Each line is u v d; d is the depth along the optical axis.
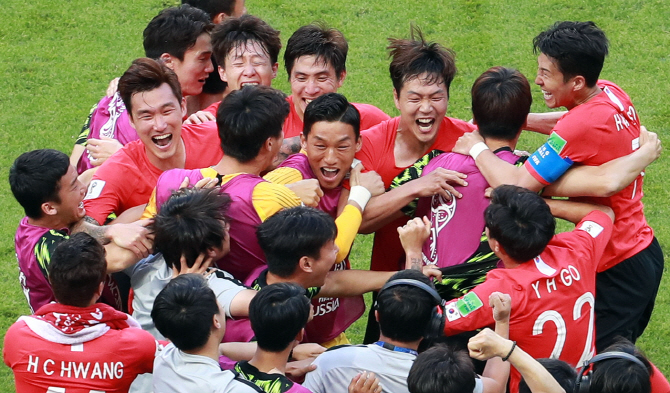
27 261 15.25
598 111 16.31
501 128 16.45
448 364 12.05
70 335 13.27
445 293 15.74
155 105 16.56
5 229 26.22
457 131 17.88
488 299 14.15
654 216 26.62
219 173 15.76
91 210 16.55
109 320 13.59
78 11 36.66
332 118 15.96
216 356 12.90
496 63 33.62
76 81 32.84
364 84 32.72
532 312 14.29
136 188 17.12
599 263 17.47
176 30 20.61
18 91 32.31
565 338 14.55
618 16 35.94
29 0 37.22
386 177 17.78
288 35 35.22
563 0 37.03
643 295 17.94
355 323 23.27
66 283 13.20
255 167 15.82
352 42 34.97
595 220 15.98
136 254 14.87
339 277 16.30
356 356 13.38
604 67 33.22
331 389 13.43
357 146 16.78
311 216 14.12
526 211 14.29
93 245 13.56
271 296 12.62
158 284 14.75
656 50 34.00
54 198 15.07
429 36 35.03
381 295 13.35
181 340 12.58
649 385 11.91
